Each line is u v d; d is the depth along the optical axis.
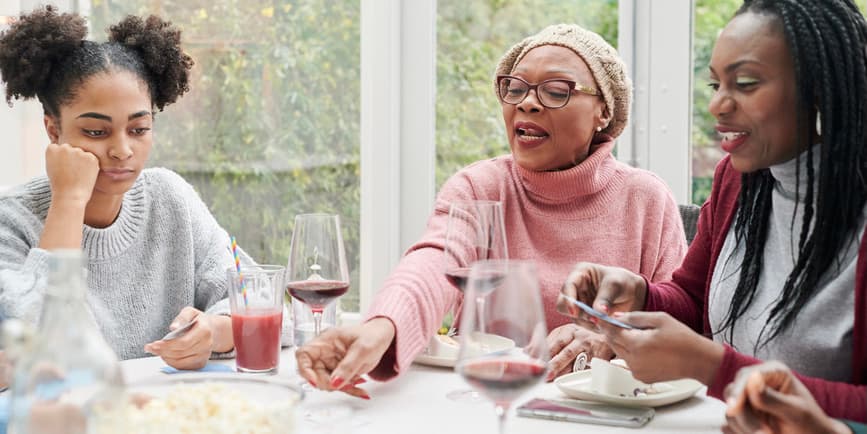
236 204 3.26
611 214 1.99
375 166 3.09
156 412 0.86
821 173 1.30
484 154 3.12
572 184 1.95
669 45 2.92
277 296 1.49
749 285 1.47
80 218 1.67
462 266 1.50
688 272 1.70
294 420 0.91
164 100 1.91
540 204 2.00
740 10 1.34
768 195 1.46
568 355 1.57
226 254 2.02
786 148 1.33
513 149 1.99
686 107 2.93
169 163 3.27
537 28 3.04
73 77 1.70
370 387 1.42
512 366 0.98
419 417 1.26
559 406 1.29
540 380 0.99
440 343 1.57
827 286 1.34
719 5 2.87
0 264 1.67
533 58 1.94
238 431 0.86
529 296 1.00
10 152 3.00
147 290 1.92
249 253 3.28
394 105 3.08
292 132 3.20
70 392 0.81
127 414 0.84
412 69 3.09
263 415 0.88
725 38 1.32
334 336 1.35
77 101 1.70
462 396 1.36
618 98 2.01
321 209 3.21
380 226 3.11
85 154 1.69
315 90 3.17
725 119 1.33
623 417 1.24
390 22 3.04
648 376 1.24
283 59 3.18
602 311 1.42
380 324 1.41
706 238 1.68
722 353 1.20
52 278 0.81
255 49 3.19
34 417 0.80
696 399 1.37
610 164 2.03
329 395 1.36
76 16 1.75
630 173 2.05
